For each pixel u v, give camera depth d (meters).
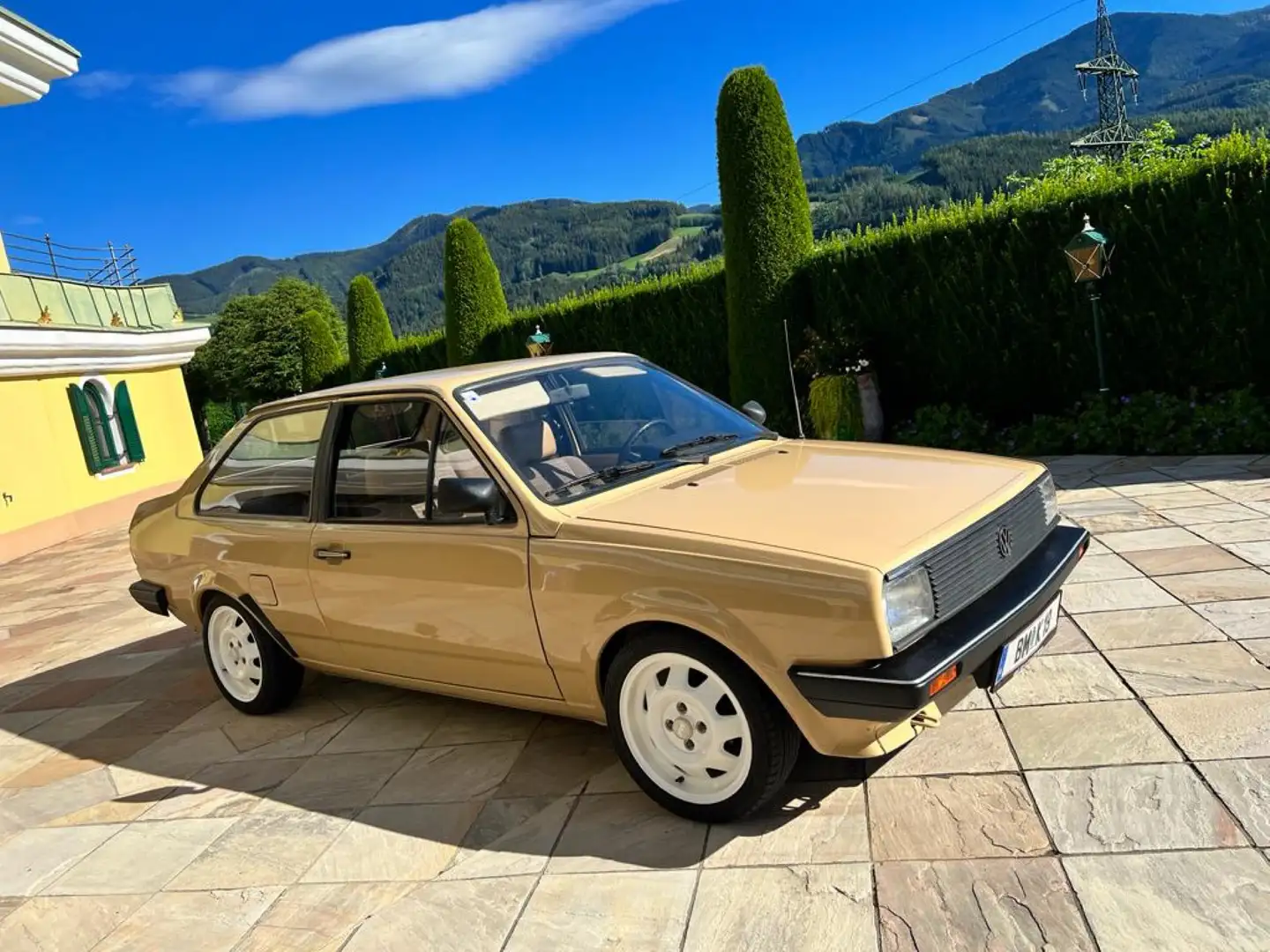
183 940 3.09
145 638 7.33
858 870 2.83
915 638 2.81
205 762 4.56
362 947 2.88
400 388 4.03
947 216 10.40
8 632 8.59
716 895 2.82
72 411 16.12
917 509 3.18
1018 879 2.67
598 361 4.59
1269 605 4.38
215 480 4.95
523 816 3.50
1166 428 8.23
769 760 3.01
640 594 3.12
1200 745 3.21
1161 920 2.42
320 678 5.49
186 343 19.53
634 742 3.35
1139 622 4.39
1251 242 7.97
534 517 3.45
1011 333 9.76
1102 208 8.79
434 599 3.77
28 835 4.07
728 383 13.55
